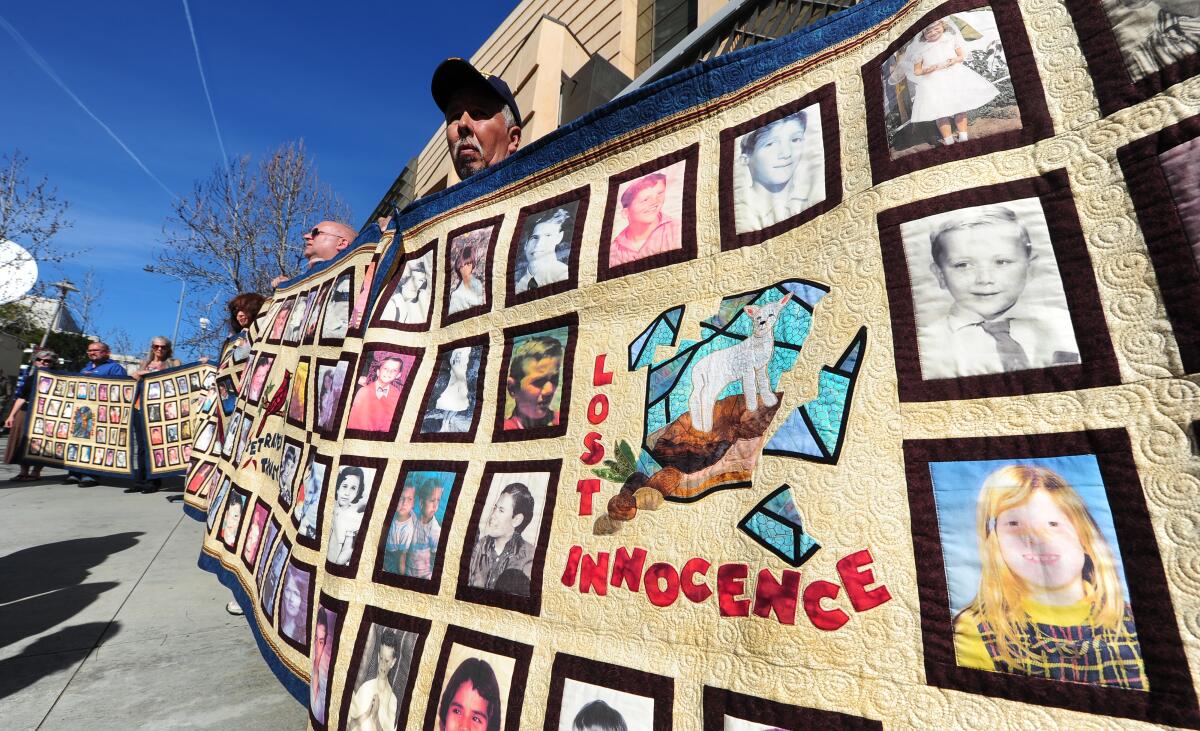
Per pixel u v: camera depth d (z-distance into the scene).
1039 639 0.72
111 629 2.07
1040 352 0.83
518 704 1.10
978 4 1.04
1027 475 0.79
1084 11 0.93
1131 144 0.84
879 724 0.78
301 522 1.81
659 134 1.48
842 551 0.89
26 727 1.43
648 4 6.72
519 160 1.75
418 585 1.37
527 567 1.24
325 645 1.42
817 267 1.10
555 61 5.96
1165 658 0.64
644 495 1.16
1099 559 0.71
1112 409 0.76
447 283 1.79
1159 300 0.76
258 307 3.76
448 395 1.62
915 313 0.95
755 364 1.12
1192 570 0.66
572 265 1.52
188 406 5.50
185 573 2.83
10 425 5.59
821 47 1.27
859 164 1.11
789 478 0.98
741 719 0.88
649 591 1.07
